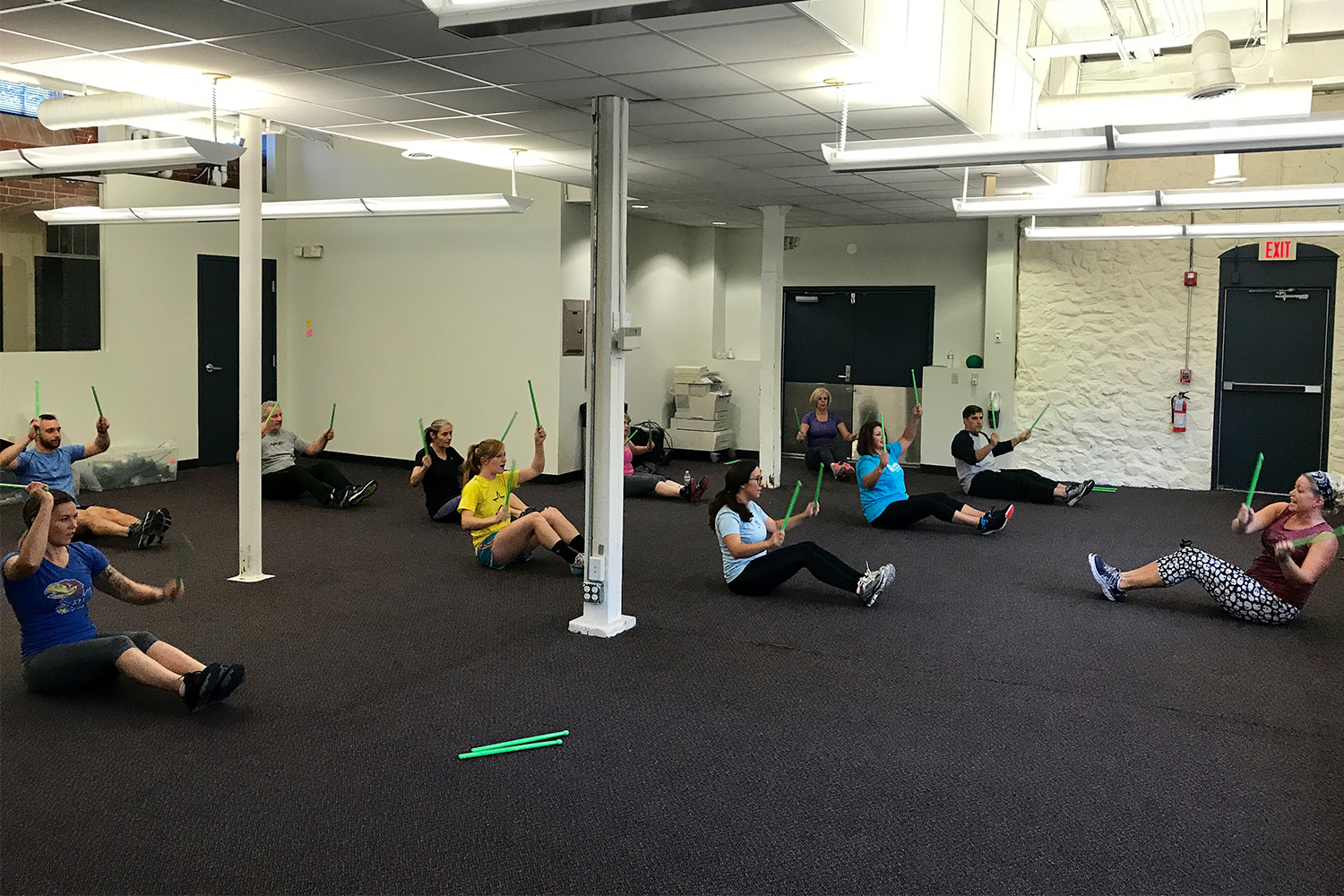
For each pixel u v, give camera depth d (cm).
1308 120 464
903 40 491
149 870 297
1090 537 786
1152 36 673
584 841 317
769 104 550
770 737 401
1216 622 562
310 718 414
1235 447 995
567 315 1030
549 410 1029
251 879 293
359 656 492
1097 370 1038
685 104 553
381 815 332
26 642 423
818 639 526
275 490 902
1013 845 318
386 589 615
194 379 1066
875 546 748
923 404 1134
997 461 1084
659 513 872
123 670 409
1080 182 898
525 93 535
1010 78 682
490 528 666
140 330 1009
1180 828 329
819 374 1212
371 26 419
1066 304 1045
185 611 562
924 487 1026
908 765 376
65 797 342
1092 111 550
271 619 550
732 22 409
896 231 1156
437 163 1068
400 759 376
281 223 1171
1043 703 439
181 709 420
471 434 1079
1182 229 865
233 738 392
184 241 1047
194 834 318
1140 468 1030
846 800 347
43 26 422
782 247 1002
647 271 1146
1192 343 1000
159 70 496
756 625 548
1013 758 383
